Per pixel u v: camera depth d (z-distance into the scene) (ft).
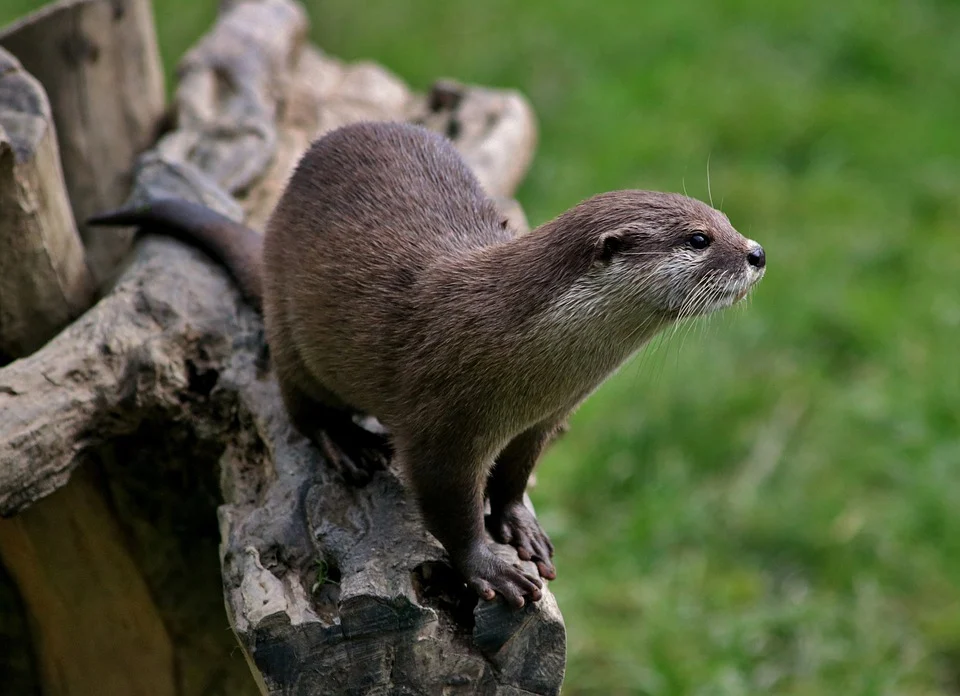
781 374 50.90
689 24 76.02
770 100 68.59
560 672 22.91
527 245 24.71
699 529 44.91
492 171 39.29
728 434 48.24
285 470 26.16
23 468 24.57
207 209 31.68
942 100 70.74
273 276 27.89
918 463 47.09
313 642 21.97
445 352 24.25
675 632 40.57
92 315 27.99
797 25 76.13
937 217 61.77
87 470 27.66
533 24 75.36
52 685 30.30
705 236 24.75
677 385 49.80
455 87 44.80
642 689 38.68
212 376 28.66
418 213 26.86
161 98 41.60
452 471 23.97
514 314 23.90
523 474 26.30
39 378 25.82
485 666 22.68
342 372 26.25
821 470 47.09
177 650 29.81
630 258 24.18
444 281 25.07
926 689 39.50
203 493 28.96
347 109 45.37
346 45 72.38
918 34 76.28
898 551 43.96
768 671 39.60
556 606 23.25
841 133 66.49
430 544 23.94
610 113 67.82
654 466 47.32
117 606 29.12
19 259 29.17
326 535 24.00
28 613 29.40
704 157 64.75
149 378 27.07
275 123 41.50
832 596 42.73
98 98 38.14
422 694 22.54
